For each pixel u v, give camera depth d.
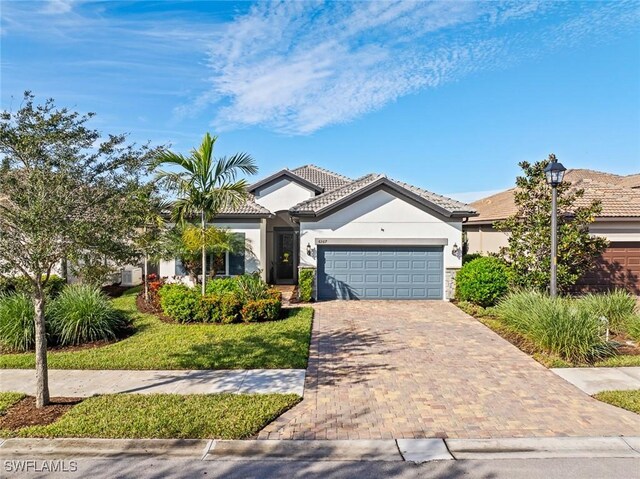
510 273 15.30
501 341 10.95
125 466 5.25
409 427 6.23
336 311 14.84
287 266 22.91
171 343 10.43
